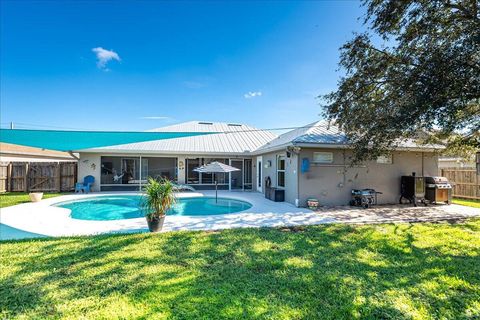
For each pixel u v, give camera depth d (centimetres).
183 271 518
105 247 656
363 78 1000
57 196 1797
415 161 1509
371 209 1272
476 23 727
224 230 836
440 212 1185
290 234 786
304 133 1445
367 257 597
